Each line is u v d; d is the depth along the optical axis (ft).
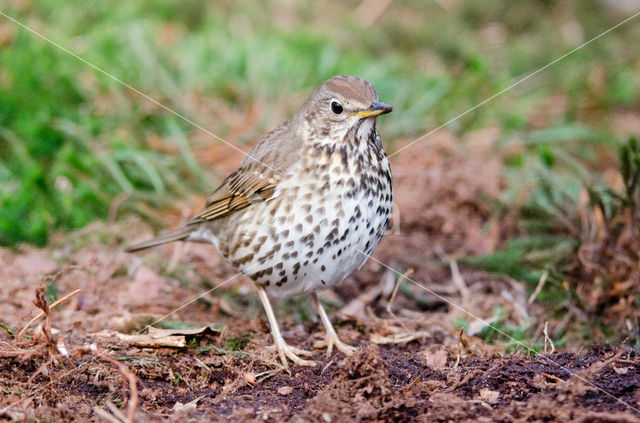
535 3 68.95
